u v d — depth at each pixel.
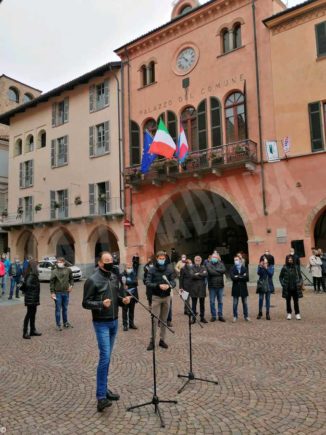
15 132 30.00
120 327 8.90
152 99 21.33
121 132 22.66
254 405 4.28
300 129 16.14
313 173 15.66
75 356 6.57
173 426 3.86
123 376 5.41
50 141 27.00
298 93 16.31
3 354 6.87
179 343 7.13
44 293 17.09
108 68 23.12
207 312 10.43
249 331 7.91
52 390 4.99
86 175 24.31
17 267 15.57
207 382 5.05
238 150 17.17
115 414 4.18
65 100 26.22
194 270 9.07
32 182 28.11
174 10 22.05
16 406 4.50
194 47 19.84
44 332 8.63
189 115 20.00
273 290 13.26
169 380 5.17
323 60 15.80
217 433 3.69
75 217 24.05
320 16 15.94
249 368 5.57
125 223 21.52
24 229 28.25
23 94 38.53
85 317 10.47
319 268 13.22
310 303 11.05
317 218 15.78
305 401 4.34
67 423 4.00
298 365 5.61
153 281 7.02
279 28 16.98
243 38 18.14
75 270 21.84
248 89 17.80
